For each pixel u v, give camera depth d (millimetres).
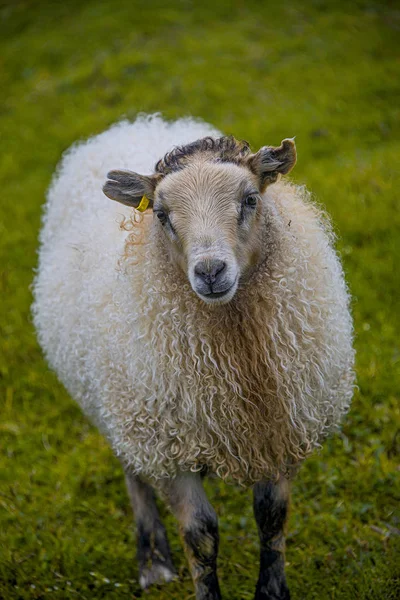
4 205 12273
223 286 4836
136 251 5496
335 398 5625
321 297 5383
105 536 6922
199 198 5070
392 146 11930
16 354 9328
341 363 5590
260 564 5672
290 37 15977
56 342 6824
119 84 15125
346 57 15023
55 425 8445
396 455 7152
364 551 6156
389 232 9969
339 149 12148
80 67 16109
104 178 6938
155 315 5277
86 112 14531
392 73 14297
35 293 7457
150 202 5527
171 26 17000
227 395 5246
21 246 11234
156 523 6660
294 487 6953
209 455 5363
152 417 5383
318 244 5531
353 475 6977
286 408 5266
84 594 6262
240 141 5555
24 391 8836
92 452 7887
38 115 14898
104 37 17000
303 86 14156
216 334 5215
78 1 19328
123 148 7133
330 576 5965
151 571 6441
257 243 5230
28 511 7211
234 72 14773
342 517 6613
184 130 7480
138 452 5555
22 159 13617
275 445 5367
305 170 11469
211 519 5480
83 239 6477
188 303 5223
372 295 9031
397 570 5730
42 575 6445
